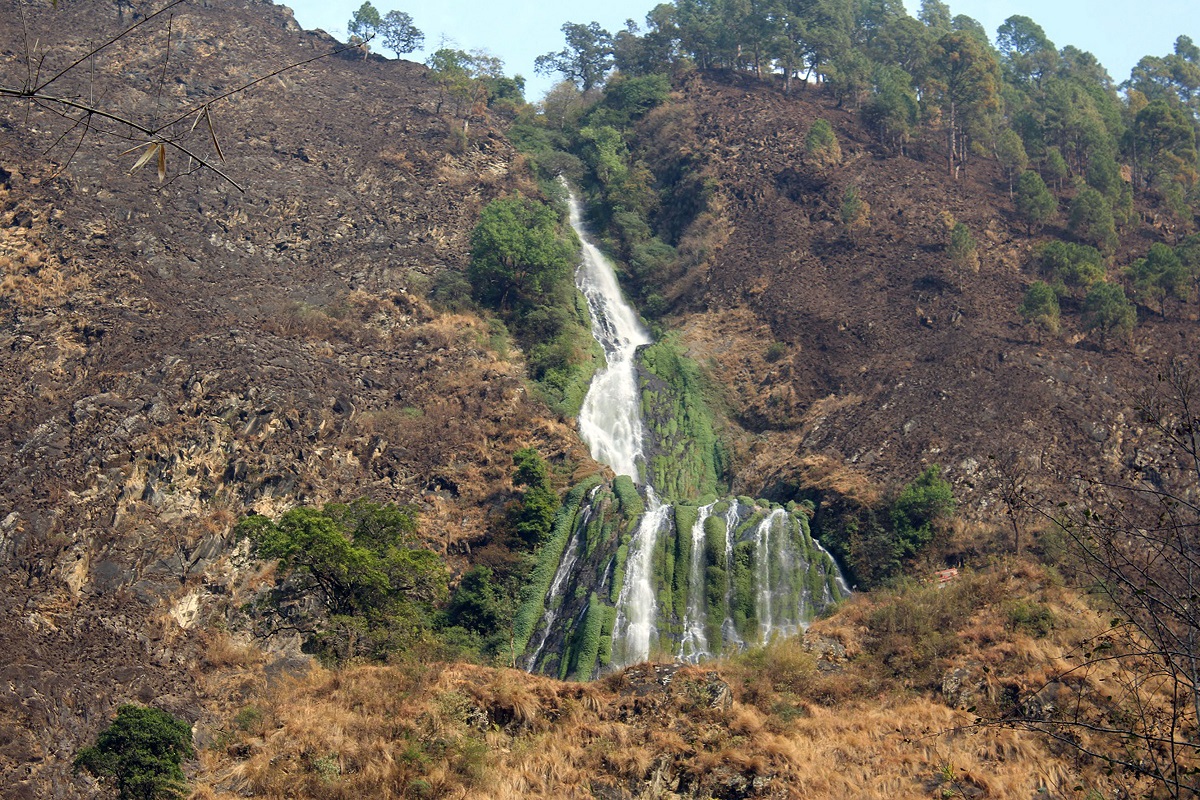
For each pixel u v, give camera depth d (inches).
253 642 2087.8
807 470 2701.8
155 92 3757.4
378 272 3314.5
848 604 2150.6
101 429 2335.1
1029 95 4899.1
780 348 3211.1
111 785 1529.3
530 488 2568.9
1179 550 923.4
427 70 4559.5
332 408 2687.0
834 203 3742.6
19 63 3614.7
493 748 1398.9
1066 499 2413.9
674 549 2417.6
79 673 1857.8
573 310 3380.9
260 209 3410.4
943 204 3725.4
